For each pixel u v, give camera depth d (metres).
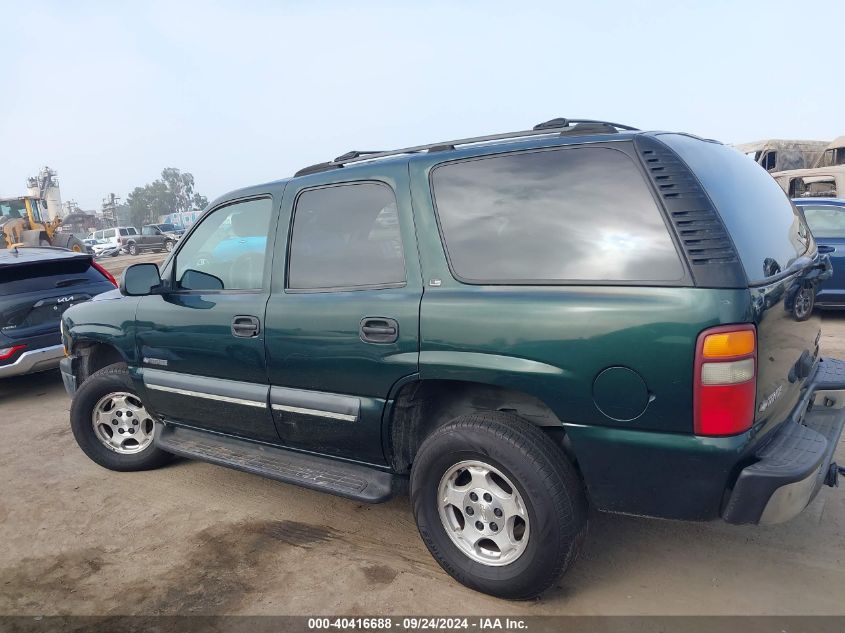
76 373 4.63
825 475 2.58
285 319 3.22
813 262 2.85
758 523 2.29
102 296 4.50
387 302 2.87
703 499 2.32
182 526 3.66
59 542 3.57
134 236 37.62
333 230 3.18
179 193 124.56
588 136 2.59
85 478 4.46
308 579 3.05
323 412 3.14
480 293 2.66
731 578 2.86
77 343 4.51
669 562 3.01
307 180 3.31
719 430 2.21
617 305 2.33
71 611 2.91
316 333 3.10
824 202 8.02
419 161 2.94
